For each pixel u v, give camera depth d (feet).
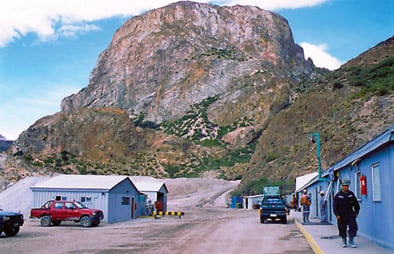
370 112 208.23
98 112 459.32
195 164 431.43
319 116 264.72
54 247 53.36
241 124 492.95
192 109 550.36
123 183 121.80
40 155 394.93
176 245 54.70
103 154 422.82
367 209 50.88
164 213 141.18
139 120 568.00
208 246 53.06
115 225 99.25
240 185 277.44
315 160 214.90
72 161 394.73
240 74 579.07
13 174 281.13
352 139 198.08
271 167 252.01
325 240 51.55
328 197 81.92
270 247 51.65
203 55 623.77
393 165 40.32
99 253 47.24
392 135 39.65
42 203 113.19
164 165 427.74
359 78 269.23
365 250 42.32
